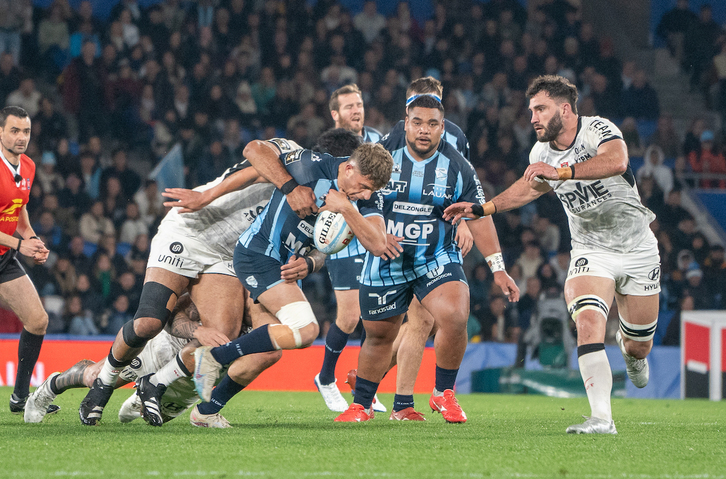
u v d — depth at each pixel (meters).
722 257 55.34
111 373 17.44
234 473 11.82
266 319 17.91
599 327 17.61
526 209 57.25
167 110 57.22
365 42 63.69
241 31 62.03
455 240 19.86
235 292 18.36
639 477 11.99
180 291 17.97
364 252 24.39
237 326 18.39
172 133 56.84
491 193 58.12
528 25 68.00
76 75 56.69
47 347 37.16
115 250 49.44
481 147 59.22
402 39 64.31
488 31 65.44
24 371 21.02
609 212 18.66
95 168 53.41
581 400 35.59
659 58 72.56
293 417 22.02
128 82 57.16
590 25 72.50
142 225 51.28
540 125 18.08
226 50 61.47
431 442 15.55
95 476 11.48
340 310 24.62
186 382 17.23
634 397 40.78
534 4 71.56
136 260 47.06
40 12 59.84
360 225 16.56
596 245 19.08
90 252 50.44
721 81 69.62
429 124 18.61
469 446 15.04
